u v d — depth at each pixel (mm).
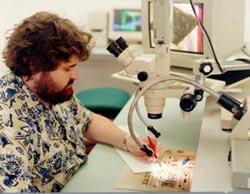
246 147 1271
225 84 1843
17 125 1313
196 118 1851
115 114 2734
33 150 1354
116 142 1661
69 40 1354
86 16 3184
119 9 2963
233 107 1282
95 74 3344
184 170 1440
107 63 3289
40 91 1409
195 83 1251
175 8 1924
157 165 1489
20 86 1401
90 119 1765
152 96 1346
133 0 3111
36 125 1398
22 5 3203
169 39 1313
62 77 1390
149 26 1944
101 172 1476
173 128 1774
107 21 2969
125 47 1371
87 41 1455
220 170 1284
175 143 1642
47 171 1438
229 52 1974
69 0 3176
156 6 1282
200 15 1801
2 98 1356
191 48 1950
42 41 1331
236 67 1889
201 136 1529
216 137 1516
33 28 1353
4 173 1184
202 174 1261
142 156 1561
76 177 1457
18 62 1381
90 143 1741
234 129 1338
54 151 1461
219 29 1813
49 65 1342
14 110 1341
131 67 1354
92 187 1376
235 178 1143
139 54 1419
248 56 2057
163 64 1318
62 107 1597
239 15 2020
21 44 1348
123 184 1380
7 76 1430
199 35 1881
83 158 1570
